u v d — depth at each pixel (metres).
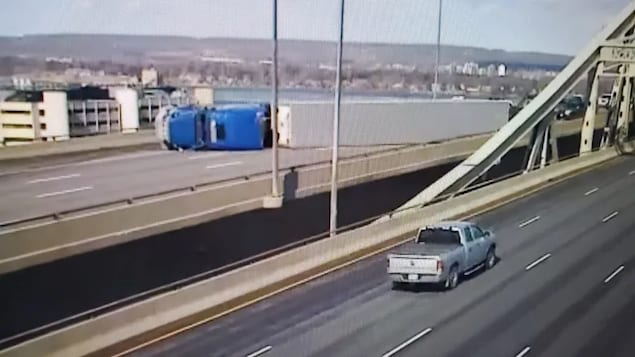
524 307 16.67
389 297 17.94
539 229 26.92
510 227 27.39
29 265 16.41
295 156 35.56
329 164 29.00
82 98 45.59
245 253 24.27
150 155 36.31
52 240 17.03
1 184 26.19
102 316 14.55
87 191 24.55
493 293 18.03
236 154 36.78
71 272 17.62
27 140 41.12
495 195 33.47
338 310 16.86
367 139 41.25
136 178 27.69
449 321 15.66
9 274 15.96
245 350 14.20
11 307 16.12
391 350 13.80
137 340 14.91
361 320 15.95
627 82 52.41
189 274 21.64
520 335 14.55
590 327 15.04
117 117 48.00
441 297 17.75
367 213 32.47
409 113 43.31
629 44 44.53
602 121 61.00
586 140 48.09
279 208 25.34
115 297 18.94
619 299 17.25
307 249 20.91
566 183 39.41
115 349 14.40
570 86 43.97
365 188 31.95
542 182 38.84
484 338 14.41
